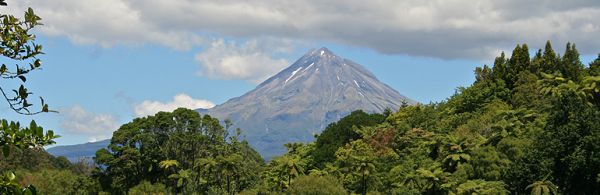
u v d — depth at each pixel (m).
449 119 102.50
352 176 87.56
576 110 61.59
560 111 62.84
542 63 106.69
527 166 61.34
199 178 110.81
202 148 120.31
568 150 58.00
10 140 8.29
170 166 110.69
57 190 99.38
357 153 93.75
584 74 96.62
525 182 61.03
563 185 57.88
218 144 122.69
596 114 59.75
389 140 102.81
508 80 106.81
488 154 70.06
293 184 82.00
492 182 63.62
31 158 106.81
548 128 63.41
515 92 102.06
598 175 53.00
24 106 8.49
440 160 79.50
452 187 69.19
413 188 73.25
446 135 85.25
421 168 72.94
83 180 108.19
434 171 71.75
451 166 74.62
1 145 8.27
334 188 79.44
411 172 73.88
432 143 82.44
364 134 111.94
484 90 105.94
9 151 8.28
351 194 83.88
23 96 8.45
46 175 100.31
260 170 121.94
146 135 115.12
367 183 84.75
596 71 96.56
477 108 102.62
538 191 55.91
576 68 98.00
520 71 105.38
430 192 71.75
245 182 114.44
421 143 90.25
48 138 8.57
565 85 77.06
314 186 79.12
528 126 77.81
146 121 117.94
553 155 59.28
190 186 107.31
